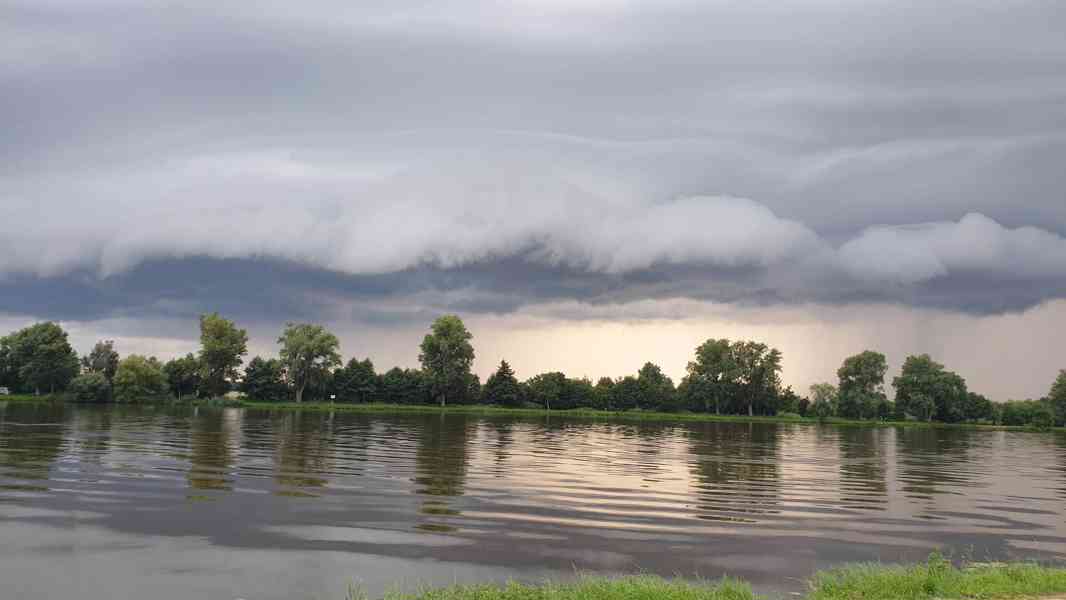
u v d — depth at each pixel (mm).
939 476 42062
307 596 14906
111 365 158250
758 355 176125
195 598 14594
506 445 55938
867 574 16078
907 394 172125
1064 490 36219
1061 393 167375
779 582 16938
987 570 17250
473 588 14320
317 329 152875
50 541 18594
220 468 33812
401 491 28453
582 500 27812
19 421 67125
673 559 18797
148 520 21344
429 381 158625
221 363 147000
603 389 177375
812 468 44688
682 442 69562
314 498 25969
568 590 14258
